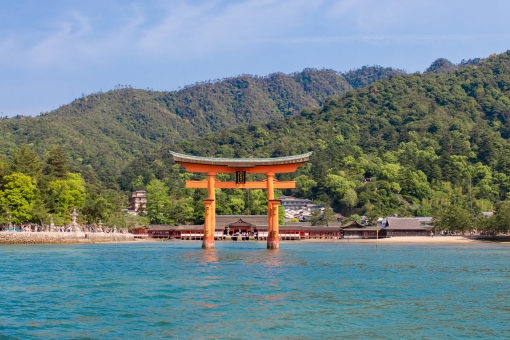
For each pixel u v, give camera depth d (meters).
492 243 162.38
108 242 149.75
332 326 35.12
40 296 45.06
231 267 68.81
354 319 37.16
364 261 82.62
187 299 43.66
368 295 46.69
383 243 166.75
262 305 41.41
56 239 122.75
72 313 38.44
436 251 115.56
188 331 33.62
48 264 70.81
